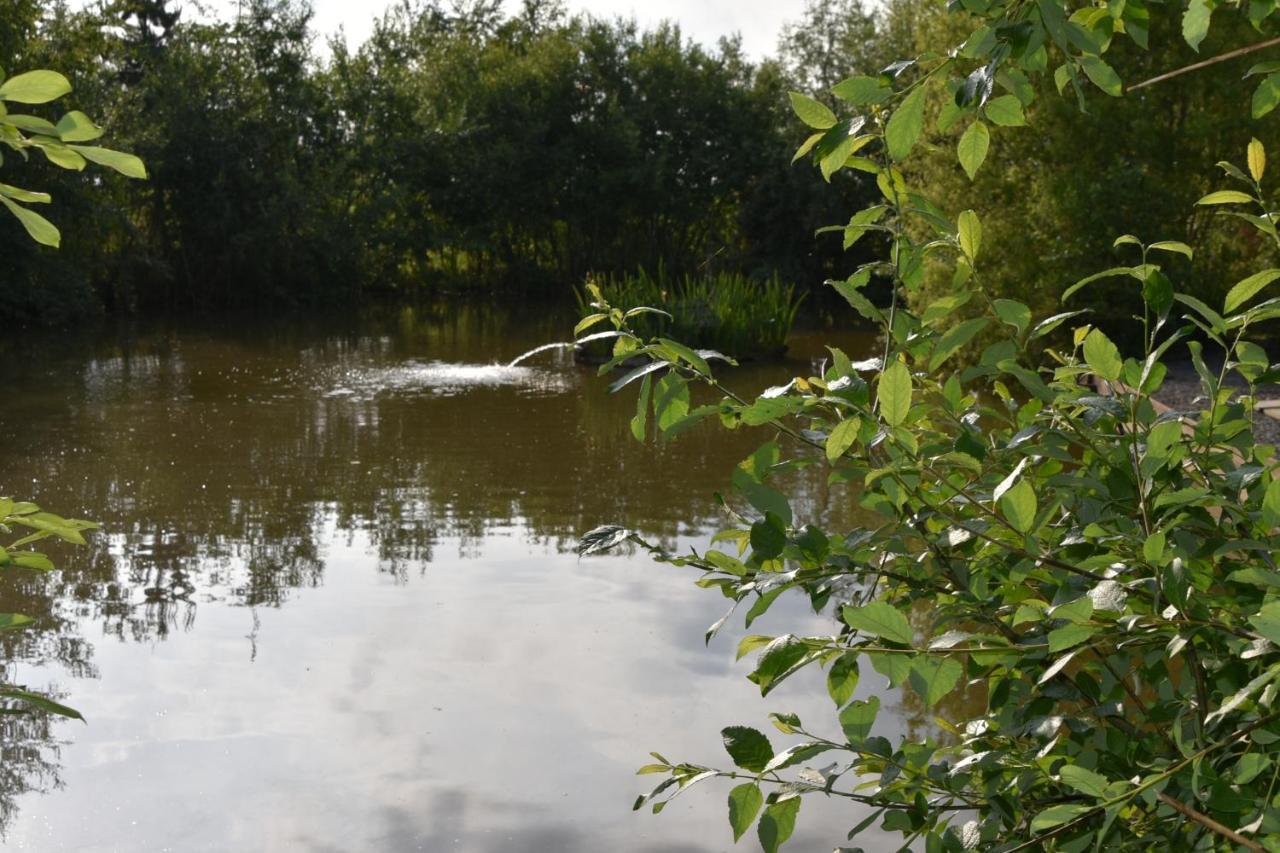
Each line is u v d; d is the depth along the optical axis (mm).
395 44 36031
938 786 1664
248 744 4922
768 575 1618
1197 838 1484
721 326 18297
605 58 35438
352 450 11414
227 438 12039
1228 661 1581
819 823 4219
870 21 37562
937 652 1442
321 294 31078
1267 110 1926
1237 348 1754
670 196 35406
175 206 28516
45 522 1696
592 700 5336
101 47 27422
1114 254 13562
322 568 7488
